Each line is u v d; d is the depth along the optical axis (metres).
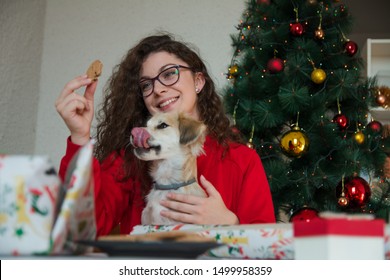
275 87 2.45
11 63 2.76
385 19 3.74
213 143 1.77
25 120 2.90
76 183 0.75
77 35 3.09
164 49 1.80
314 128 2.44
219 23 3.00
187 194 1.41
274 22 2.55
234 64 2.59
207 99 1.89
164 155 1.41
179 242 0.77
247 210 1.65
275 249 0.91
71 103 1.45
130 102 1.84
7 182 0.73
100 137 1.92
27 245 0.73
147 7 3.07
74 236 0.79
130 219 1.67
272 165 2.38
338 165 2.40
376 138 2.53
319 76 2.38
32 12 2.96
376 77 2.63
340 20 2.61
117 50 3.06
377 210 2.48
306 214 2.21
